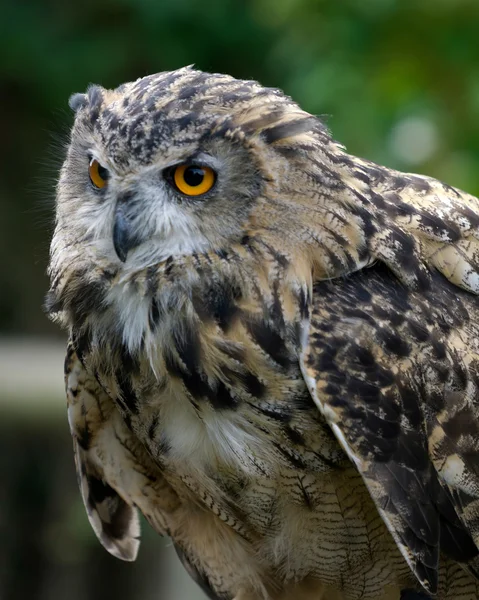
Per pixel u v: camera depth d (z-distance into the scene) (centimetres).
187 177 769
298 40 1423
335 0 1360
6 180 3356
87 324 826
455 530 780
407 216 815
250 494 822
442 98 1305
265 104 771
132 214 773
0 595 1352
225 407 779
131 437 883
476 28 1290
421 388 768
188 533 909
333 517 822
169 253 773
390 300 779
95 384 864
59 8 2953
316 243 765
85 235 807
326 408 741
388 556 851
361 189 798
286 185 760
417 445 760
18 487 1401
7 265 3169
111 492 926
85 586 1396
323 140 788
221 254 765
